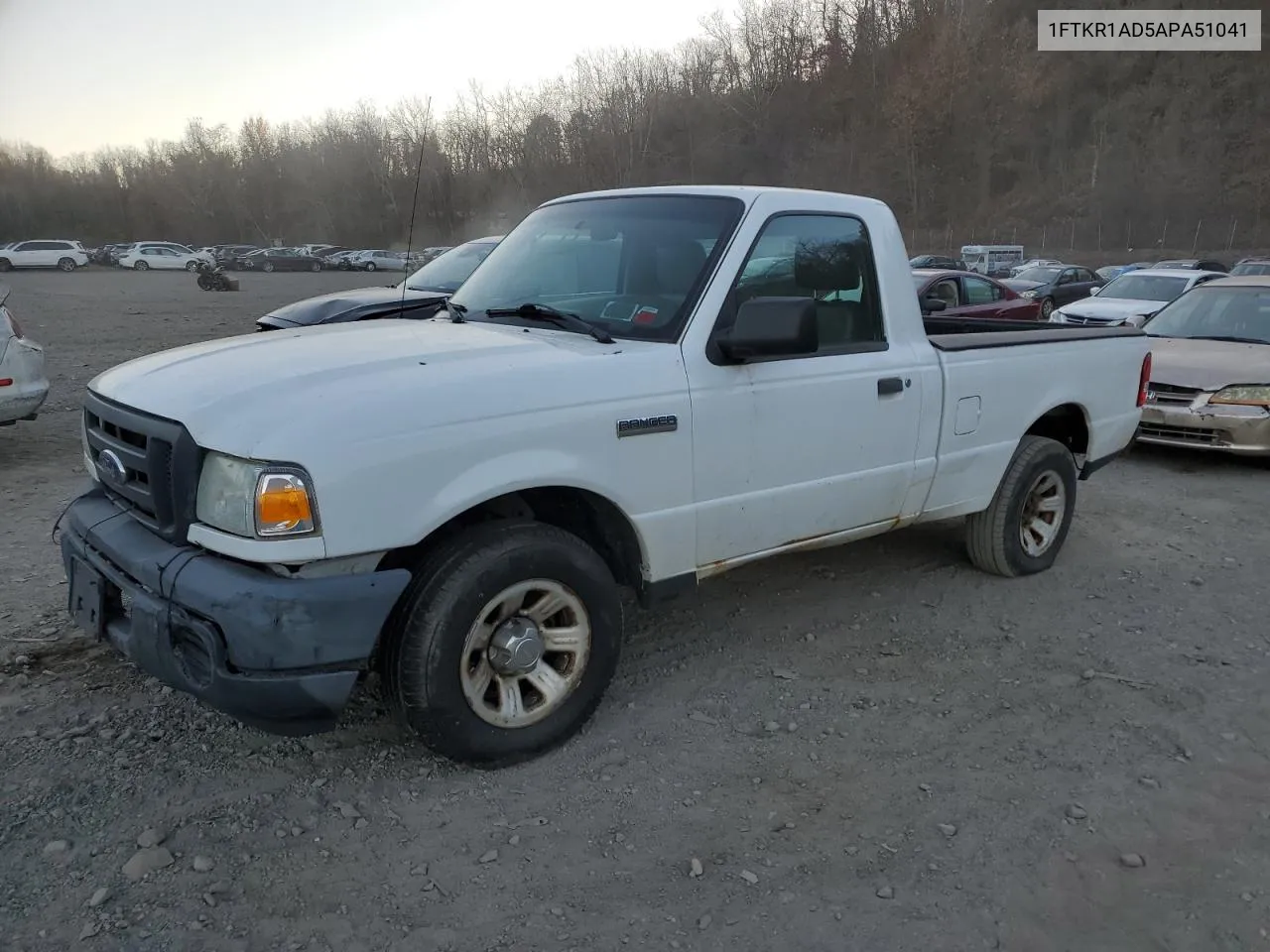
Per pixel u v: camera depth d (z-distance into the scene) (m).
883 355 4.32
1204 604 5.20
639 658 4.32
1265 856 3.03
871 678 4.18
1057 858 3.00
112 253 59.12
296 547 2.80
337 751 3.44
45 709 3.65
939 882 2.87
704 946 2.58
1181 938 2.67
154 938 2.52
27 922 2.55
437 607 3.10
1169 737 3.74
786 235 4.02
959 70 74.56
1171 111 74.75
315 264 60.09
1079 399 5.47
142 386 3.29
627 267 4.02
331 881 2.78
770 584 5.30
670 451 3.56
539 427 3.21
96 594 3.29
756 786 3.33
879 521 4.52
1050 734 3.75
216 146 91.94
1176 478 8.28
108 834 2.93
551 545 3.33
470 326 3.93
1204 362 8.67
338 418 2.88
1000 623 4.84
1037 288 23.45
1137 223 67.38
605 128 73.44
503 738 3.33
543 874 2.85
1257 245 63.03
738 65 78.31
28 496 6.79
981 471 4.96
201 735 3.50
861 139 75.81
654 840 3.02
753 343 3.51
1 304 7.74
